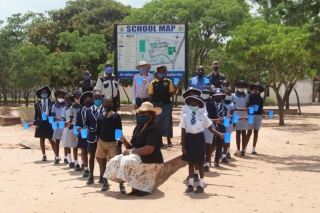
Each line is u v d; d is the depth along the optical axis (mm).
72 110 12523
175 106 55688
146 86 14312
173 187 10406
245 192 9922
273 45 27953
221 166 13492
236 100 15602
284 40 27531
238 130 15578
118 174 9438
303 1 18094
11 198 9109
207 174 12109
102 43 37938
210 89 12875
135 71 16969
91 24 47062
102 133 10211
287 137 21953
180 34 16766
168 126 14625
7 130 24125
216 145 13297
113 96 13938
